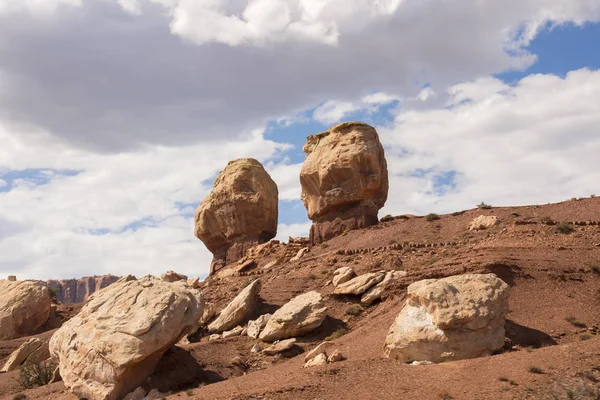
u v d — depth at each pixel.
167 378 32.19
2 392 37.78
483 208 56.47
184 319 32.78
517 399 22.80
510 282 36.06
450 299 29.72
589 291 35.25
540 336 30.86
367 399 24.41
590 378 23.70
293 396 25.19
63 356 33.00
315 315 38.62
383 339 32.94
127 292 34.34
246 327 41.59
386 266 44.91
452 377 25.88
